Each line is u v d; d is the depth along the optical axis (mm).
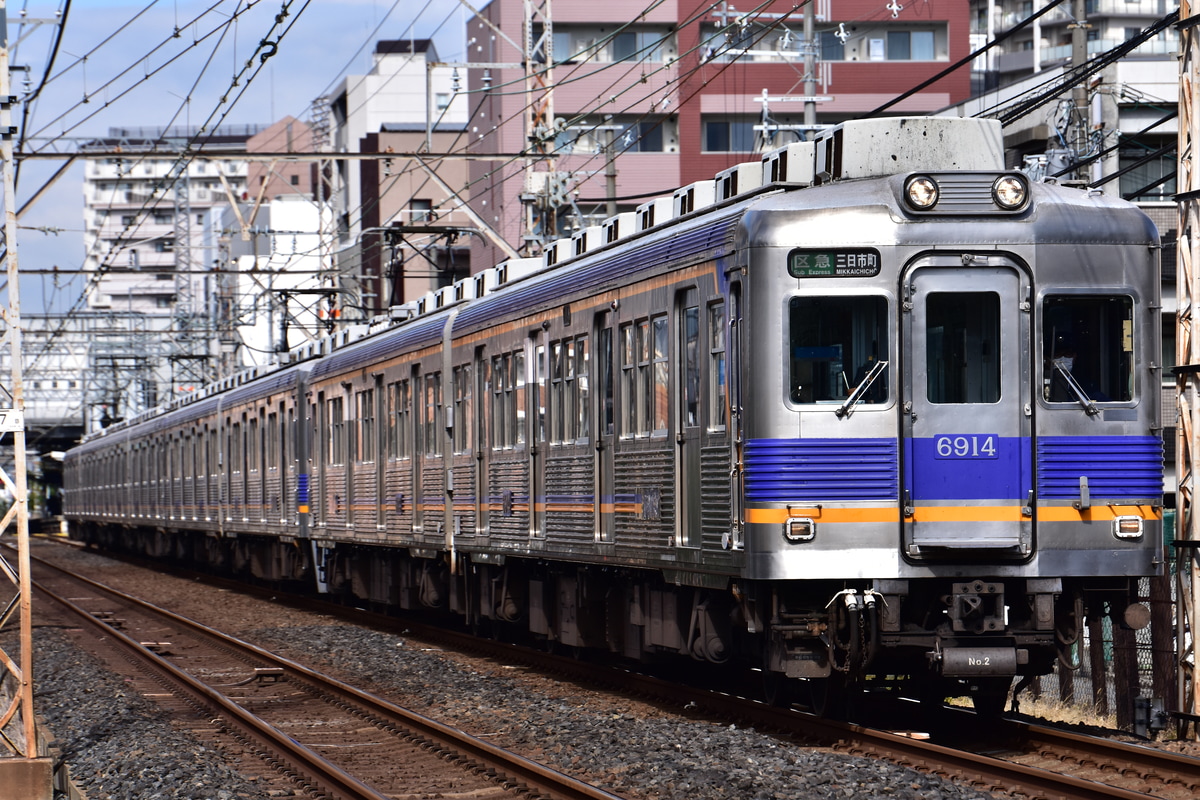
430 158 80000
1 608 101188
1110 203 38750
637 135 177750
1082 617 38625
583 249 56375
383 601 82312
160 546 155250
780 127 94875
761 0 177250
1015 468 37688
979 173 37875
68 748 43688
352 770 37844
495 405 61156
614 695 49344
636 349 46812
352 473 84188
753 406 37656
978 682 39969
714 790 32344
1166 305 101875
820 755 35188
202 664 66438
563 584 57219
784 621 38438
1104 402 38031
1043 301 37844
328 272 116875
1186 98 39469
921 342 37625
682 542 43375
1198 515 39031
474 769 36969
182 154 76562
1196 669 39094
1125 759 34281
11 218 35844
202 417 128625
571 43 178125
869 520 37344
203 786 36062
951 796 30703
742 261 38344
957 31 181250
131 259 120188
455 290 73562
